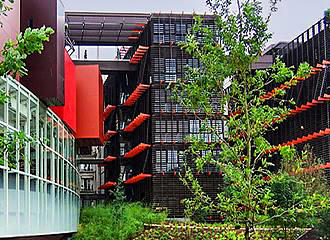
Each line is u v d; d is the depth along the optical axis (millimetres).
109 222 33000
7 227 13930
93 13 49062
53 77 19922
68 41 41531
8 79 14734
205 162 10719
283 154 10383
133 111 52125
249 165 10297
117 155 53406
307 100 39844
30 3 20641
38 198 18422
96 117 34844
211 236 27750
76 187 33188
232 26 10406
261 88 10898
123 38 51500
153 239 30641
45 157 20422
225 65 10367
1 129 13922
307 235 24203
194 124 45875
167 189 44906
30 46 7559
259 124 10289
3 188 13797
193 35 10820
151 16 46969
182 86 10734
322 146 37438
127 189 52438
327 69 37312
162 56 46625
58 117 24422
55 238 26578
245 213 10289
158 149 45406
